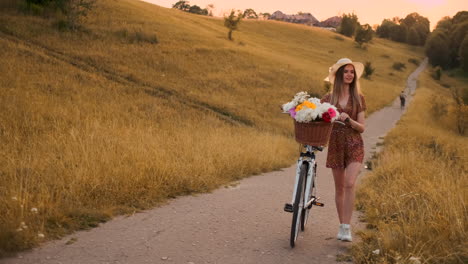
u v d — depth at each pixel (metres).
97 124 13.24
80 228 5.11
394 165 9.66
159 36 44.41
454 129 38.06
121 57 34.00
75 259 4.16
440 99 42.53
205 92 31.03
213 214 6.13
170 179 7.51
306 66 58.19
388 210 6.15
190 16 84.44
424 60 145.62
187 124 18.84
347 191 4.95
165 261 4.24
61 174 6.90
